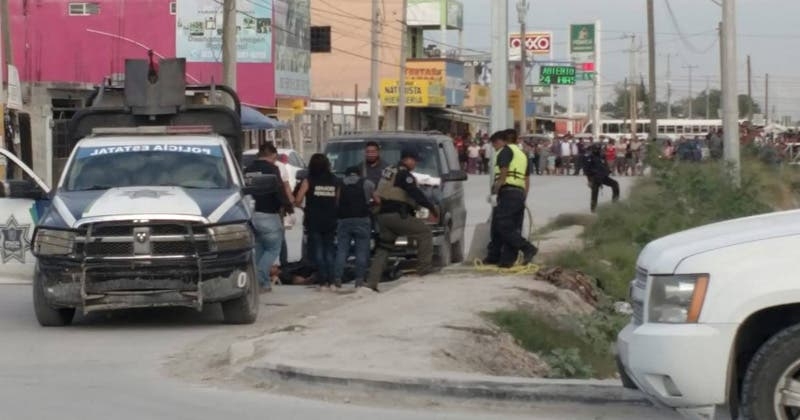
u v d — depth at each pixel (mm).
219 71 46594
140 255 11406
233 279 11828
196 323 12469
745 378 6586
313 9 68938
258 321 12578
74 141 14414
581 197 38562
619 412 8164
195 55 46812
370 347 9891
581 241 20609
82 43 46844
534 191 42531
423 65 66562
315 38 69000
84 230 11422
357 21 69062
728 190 20719
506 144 16016
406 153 15164
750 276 6461
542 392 8336
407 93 65750
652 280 6770
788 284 6383
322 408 8367
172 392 8977
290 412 8242
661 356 6551
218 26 46625
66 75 46812
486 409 8344
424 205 15031
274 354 9695
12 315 13031
